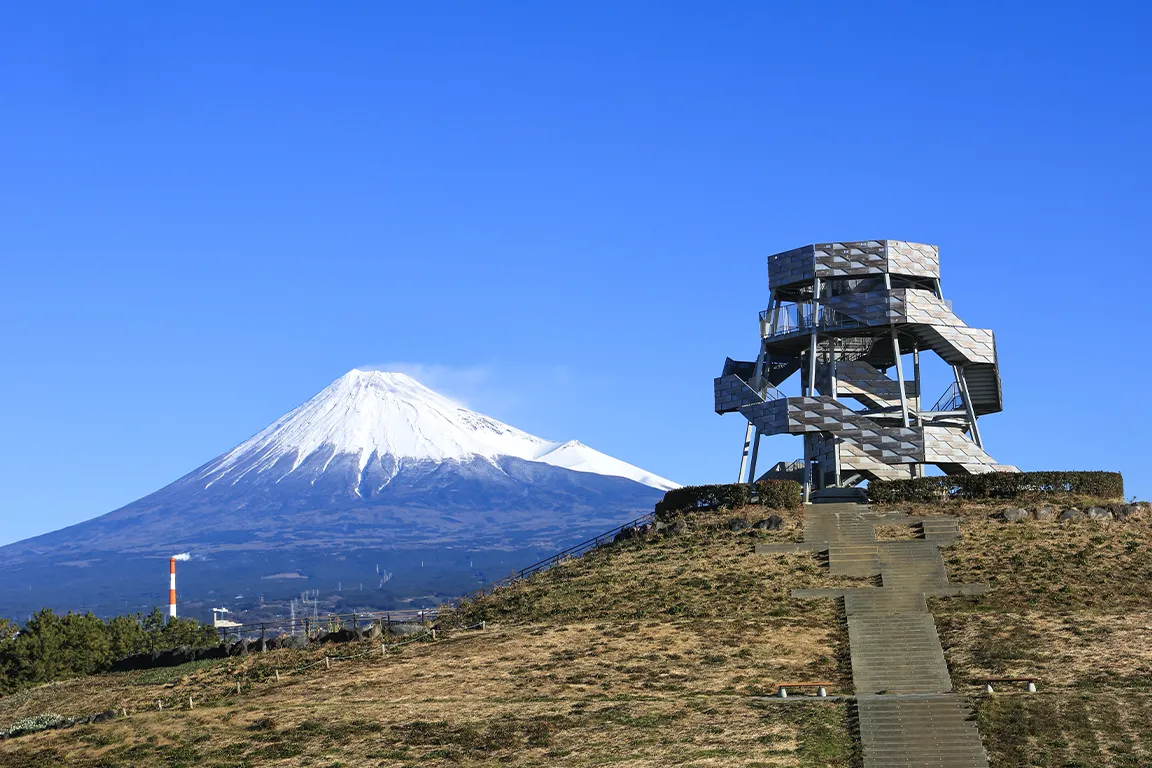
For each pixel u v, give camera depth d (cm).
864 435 10275
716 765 5950
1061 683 6694
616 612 8256
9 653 11100
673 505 10125
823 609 7962
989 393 11038
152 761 6506
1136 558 8438
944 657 7162
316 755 6375
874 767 5878
